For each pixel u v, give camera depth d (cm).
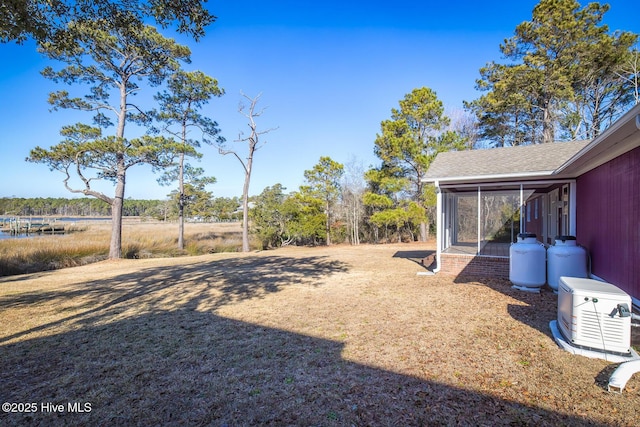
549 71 1738
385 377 318
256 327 479
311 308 573
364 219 2250
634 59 1644
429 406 268
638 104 307
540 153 923
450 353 370
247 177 1927
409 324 473
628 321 339
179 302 641
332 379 316
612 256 546
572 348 363
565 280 407
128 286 816
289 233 2072
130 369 348
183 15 467
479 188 889
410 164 1911
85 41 530
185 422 254
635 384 296
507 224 1155
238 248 1992
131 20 490
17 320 530
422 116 1883
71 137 1292
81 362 367
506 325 458
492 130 2309
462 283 752
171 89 1750
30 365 361
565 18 1670
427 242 1980
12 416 264
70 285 843
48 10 433
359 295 661
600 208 602
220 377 326
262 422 252
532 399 275
